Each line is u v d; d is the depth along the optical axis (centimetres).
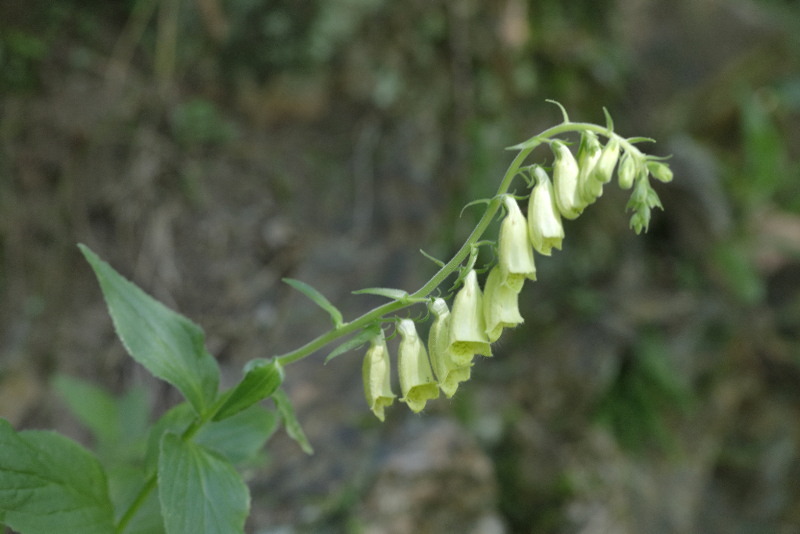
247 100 95
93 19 91
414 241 94
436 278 56
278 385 56
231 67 94
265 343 87
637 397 107
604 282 111
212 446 63
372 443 81
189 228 90
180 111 92
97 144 88
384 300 89
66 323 84
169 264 87
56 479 57
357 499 77
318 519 76
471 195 98
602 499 99
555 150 54
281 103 96
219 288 89
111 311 57
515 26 105
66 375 80
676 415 110
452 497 80
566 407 102
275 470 79
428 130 100
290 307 89
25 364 81
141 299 59
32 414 80
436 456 80
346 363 85
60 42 88
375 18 98
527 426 98
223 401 58
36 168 85
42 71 87
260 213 93
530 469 97
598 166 53
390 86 99
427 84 101
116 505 63
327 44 95
